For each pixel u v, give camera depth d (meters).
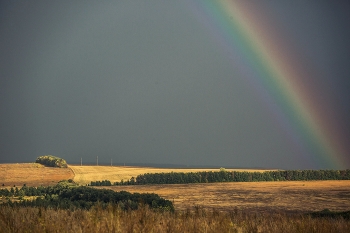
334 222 52.72
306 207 107.69
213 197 128.62
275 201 120.38
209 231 36.06
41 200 79.06
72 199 89.19
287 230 41.47
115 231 32.81
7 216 38.44
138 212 40.31
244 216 50.84
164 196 130.00
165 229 35.53
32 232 32.94
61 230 33.19
